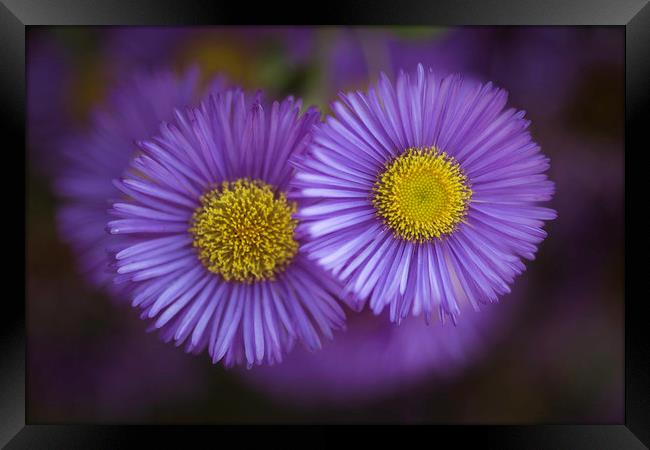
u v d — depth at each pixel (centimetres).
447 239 25
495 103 24
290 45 27
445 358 27
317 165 24
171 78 27
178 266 25
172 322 25
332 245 24
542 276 27
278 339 25
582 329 27
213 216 25
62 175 27
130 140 27
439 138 24
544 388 27
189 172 25
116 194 27
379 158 24
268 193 25
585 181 27
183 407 27
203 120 24
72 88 27
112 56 27
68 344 27
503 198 24
